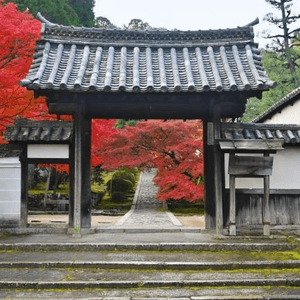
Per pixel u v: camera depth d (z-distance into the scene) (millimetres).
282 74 21609
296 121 14578
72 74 8273
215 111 8727
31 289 5633
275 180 9094
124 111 9062
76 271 6332
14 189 9148
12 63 9625
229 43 9344
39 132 8922
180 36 9406
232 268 6477
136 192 26219
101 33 9398
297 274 6141
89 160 9234
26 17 10586
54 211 17703
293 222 9039
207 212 9125
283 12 22594
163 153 17578
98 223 13375
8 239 8234
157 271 6352
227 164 9055
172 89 7754
